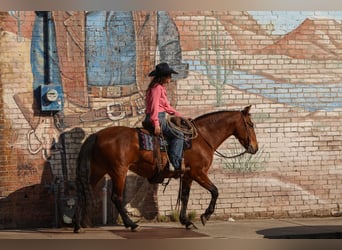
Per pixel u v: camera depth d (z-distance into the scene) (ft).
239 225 39.73
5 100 38.91
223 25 41.70
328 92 42.83
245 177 41.96
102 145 35.94
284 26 42.37
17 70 39.04
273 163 42.22
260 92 42.04
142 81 40.70
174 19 41.16
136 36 40.70
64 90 39.68
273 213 42.22
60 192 39.34
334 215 42.83
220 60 41.65
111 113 40.32
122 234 36.55
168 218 41.09
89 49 40.06
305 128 42.55
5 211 38.88
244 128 38.70
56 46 39.58
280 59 42.32
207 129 38.06
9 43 38.96
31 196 39.27
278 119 42.27
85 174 36.19
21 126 39.11
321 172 42.73
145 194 40.88
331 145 42.83
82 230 37.17
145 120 36.68
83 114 39.93
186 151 37.17
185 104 41.19
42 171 39.40
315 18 42.75
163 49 40.98
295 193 42.45
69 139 39.70
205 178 37.76
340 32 42.91
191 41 41.34
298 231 37.42
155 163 36.42
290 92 42.39
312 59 42.65
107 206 40.52
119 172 35.91
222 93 41.63
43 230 38.27
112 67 40.37
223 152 41.81
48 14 39.37
